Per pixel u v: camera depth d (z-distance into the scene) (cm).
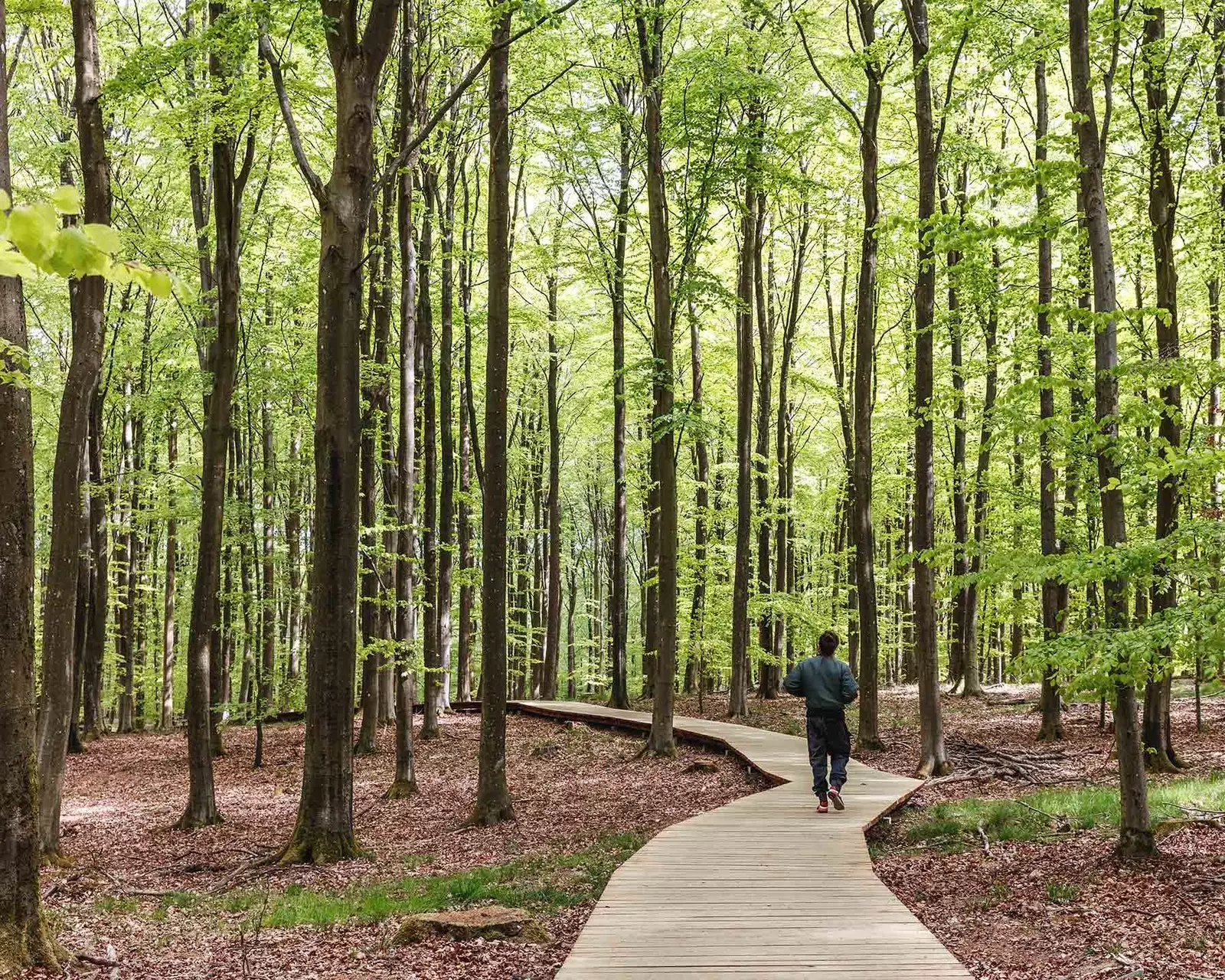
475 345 2897
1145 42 1154
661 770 1650
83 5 1191
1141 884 743
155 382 2423
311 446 2573
